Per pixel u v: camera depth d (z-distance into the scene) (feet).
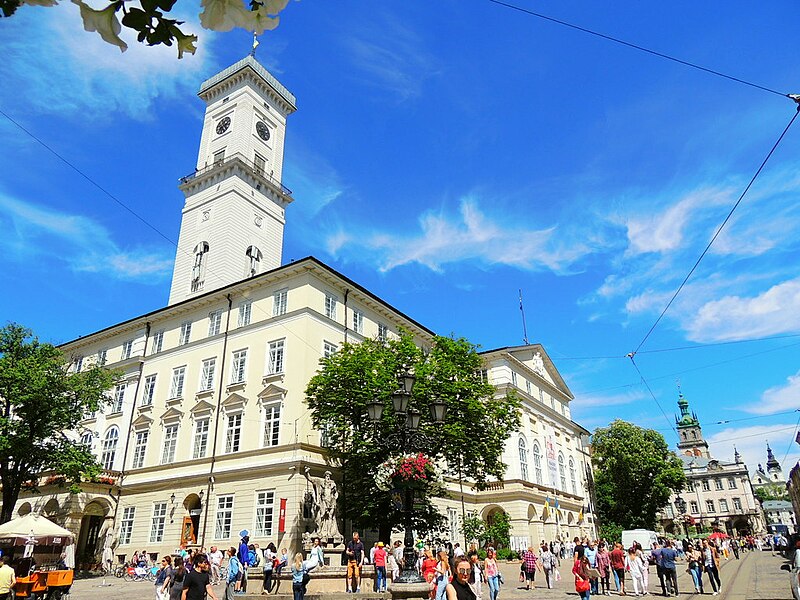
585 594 59.52
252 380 118.01
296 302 119.65
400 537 118.93
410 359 100.27
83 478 119.65
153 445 127.95
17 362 105.19
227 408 118.93
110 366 147.84
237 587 67.87
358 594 60.90
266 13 7.11
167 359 136.98
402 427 60.80
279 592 64.75
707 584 88.43
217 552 95.04
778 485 526.16
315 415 101.30
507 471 161.27
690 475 391.04
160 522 117.08
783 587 74.64
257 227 164.66
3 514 101.91
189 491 115.03
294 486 100.48
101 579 104.27
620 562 80.69
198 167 174.91
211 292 132.57
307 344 113.70
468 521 136.77
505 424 119.75
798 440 136.15
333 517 105.19
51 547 95.30
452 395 96.53
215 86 182.91
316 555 61.00
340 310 128.26
